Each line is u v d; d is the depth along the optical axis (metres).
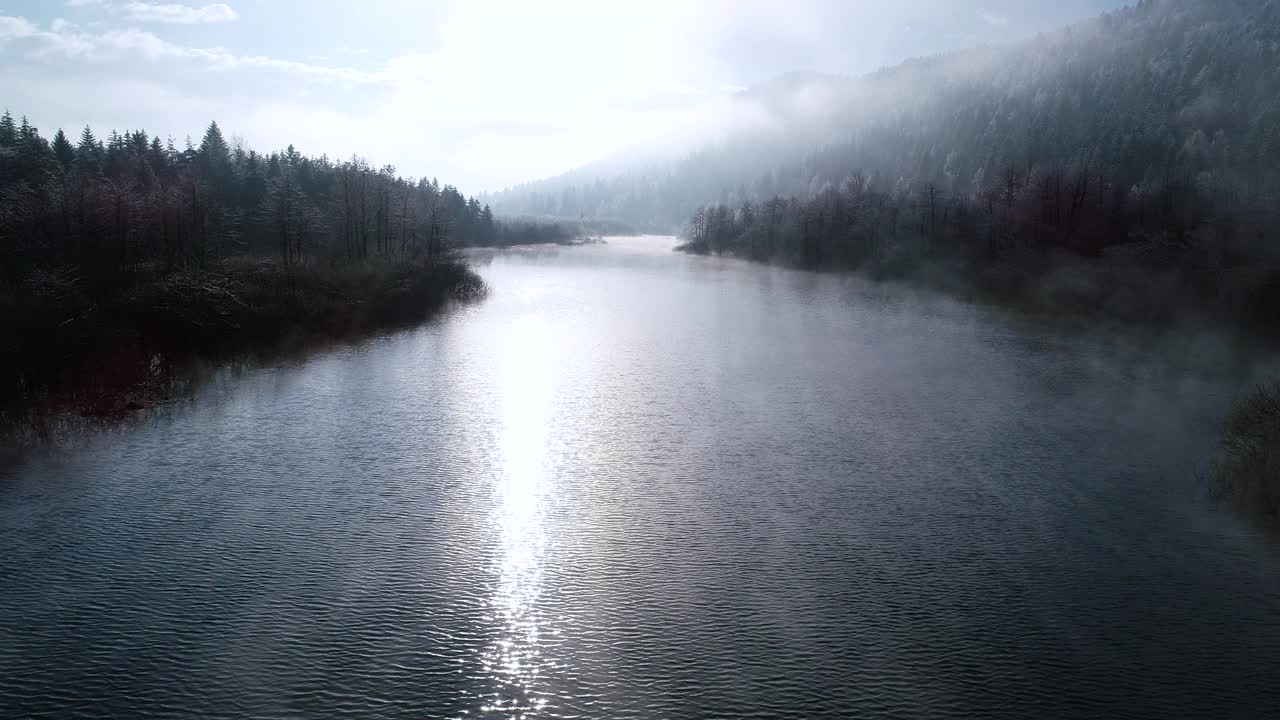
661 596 17.33
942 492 23.38
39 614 16.17
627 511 21.88
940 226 95.94
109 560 18.50
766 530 20.75
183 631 15.68
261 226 77.81
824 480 24.34
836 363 41.28
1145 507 22.16
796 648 15.42
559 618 16.41
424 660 14.91
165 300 37.97
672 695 14.01
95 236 50.06
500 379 36.94
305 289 47.94
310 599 16.94
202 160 104.94
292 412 30.77
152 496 22.27
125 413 29.66
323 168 119.50
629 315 58.34
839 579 18.12
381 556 18.95
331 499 22.30
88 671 14.41
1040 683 14.32
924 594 17.47
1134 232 73.06
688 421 30.47
